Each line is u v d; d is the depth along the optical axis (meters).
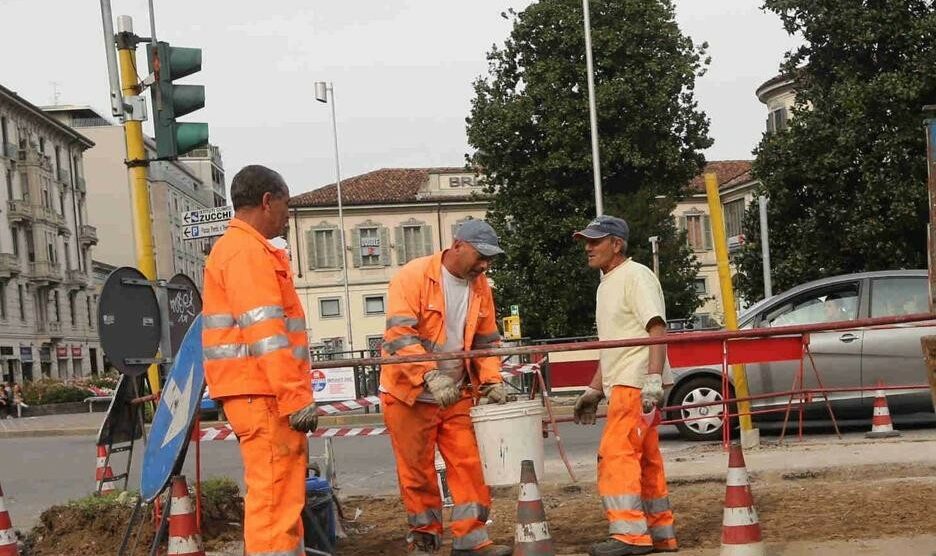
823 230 24.78
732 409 12.38
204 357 4.98
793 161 24.78
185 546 5.28
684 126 33.84
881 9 23.83
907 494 7.79
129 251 83.38
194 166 106.44
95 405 41.47
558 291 32.97
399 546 7.21
